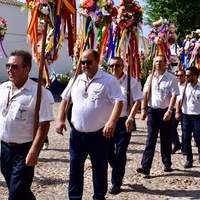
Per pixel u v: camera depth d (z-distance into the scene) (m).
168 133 6.65
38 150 3.60
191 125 7.12
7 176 3.79
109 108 4.53
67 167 7.02
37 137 3.59
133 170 6.83
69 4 4.37
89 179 6.25
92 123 4.48
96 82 4.50
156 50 7.67
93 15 5.57
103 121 4.52
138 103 5.54
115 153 5.64
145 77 16.17
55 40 4.48
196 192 5.68
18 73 3.60
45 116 3.61
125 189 5.75
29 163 3.54
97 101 4.46
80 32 5.67
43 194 5.46
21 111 3.62
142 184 6.02
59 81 28.56
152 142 6.45
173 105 6.35
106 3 5.66
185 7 23.95
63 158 7.73
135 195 5.49
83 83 4.55
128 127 5.45
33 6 4.26
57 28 4.41
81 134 4.56
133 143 9.55
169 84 6.36
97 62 4.55
